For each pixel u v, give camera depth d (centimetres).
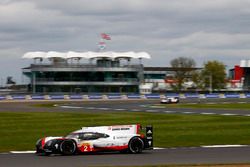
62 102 14312
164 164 2566
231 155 2972
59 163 2636
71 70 19962
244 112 8469
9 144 3734
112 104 12700
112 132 3117
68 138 3069
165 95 17488
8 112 8562
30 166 2520
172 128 5153
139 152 3108
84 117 7131
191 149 3341
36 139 4116
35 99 16100
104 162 2669
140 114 7950
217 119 6606
